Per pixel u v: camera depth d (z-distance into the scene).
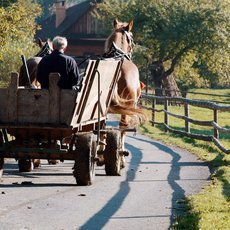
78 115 13.05
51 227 9.46
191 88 79.19
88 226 9.61
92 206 11.18
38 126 12.68
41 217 10.12
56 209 10.80
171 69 60.09
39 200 11.55
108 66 13.89
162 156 19.69
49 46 17.22
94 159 13.52
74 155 13.24
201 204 11.28
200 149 21.44
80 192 12.55
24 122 12.73
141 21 59.56
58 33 83.75
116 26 17.88
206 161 18.27
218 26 58.03
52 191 12.59
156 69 59.84
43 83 13.46
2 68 41.62
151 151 21.16
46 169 16.08
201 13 57.88
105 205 11.30
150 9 58.56
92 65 12.72
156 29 59.41
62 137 13.23
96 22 80.31
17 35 24.50
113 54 16.17
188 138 25.64
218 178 14.67
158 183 14.08
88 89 12.98
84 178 13.28
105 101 14.83
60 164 17.27
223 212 10.66
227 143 23.55
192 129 32.75
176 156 19.70
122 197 12.16
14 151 13.24
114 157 14.70
